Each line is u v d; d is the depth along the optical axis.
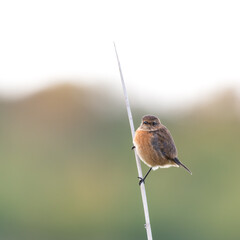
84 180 18.23
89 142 19.47
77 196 17.75
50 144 19.45
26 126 20.55
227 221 16.80
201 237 16.50
